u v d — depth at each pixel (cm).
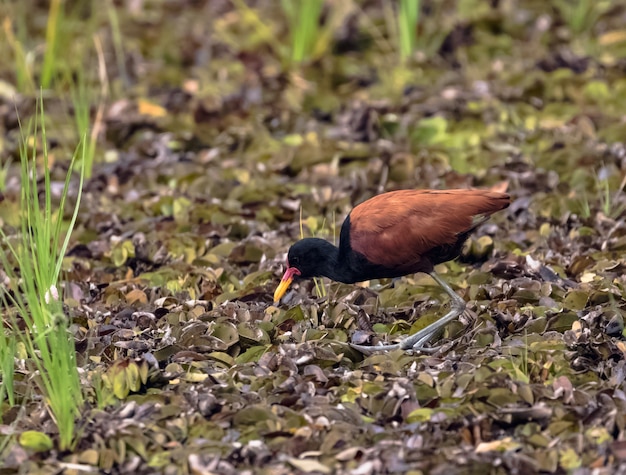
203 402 926
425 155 1513
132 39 2014
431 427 880
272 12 2134
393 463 831
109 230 1367
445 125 1616
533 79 1739
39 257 1016
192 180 1495
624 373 951
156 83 1864
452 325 1073
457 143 1585
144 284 1203
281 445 870
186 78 1892
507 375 932
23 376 999
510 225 1334
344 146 1565
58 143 1623
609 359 989
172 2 2231
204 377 973
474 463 821
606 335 1023
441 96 1733
